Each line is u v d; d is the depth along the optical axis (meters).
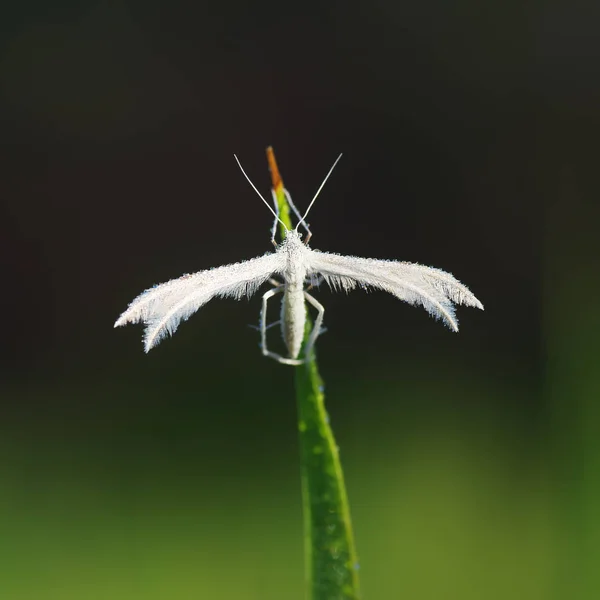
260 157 0.38
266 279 0.27
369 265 0.27
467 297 0.26
